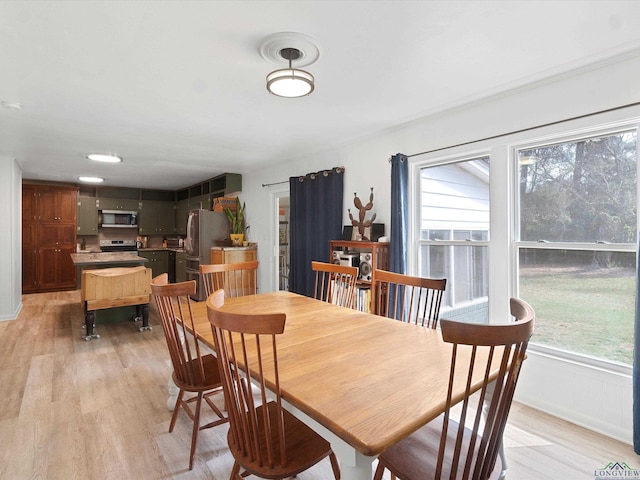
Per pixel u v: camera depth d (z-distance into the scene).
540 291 2.46
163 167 5.37
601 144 2.21
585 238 2.28
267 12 1.61
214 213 5.95
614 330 2.15
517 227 2.59
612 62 2.06
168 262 8.03
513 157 2.59
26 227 6.48
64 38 1.80
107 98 2.61
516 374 1.04
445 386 1.13
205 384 1.79
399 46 1.91
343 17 1.65
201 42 1.86
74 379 2.84
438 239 3.13
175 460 1.87
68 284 6.85
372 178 3.64
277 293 2.77
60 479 1.71
